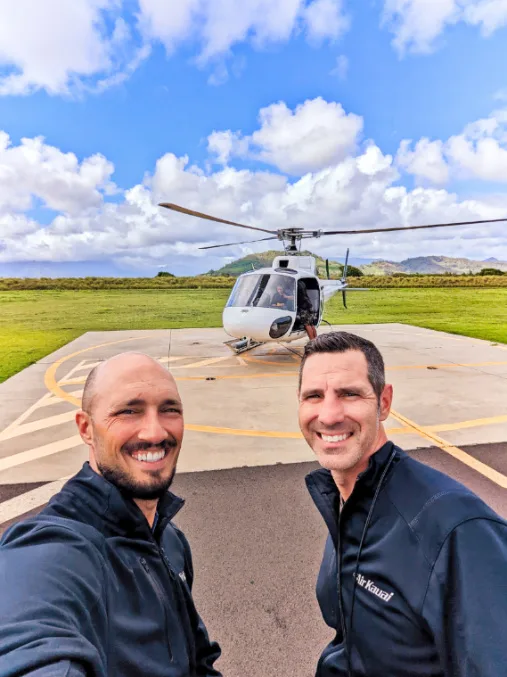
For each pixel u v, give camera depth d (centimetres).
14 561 84
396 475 114
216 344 1243
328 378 125
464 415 609
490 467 439
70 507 104
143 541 108
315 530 334
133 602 99
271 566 291
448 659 88
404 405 655
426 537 99
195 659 118
